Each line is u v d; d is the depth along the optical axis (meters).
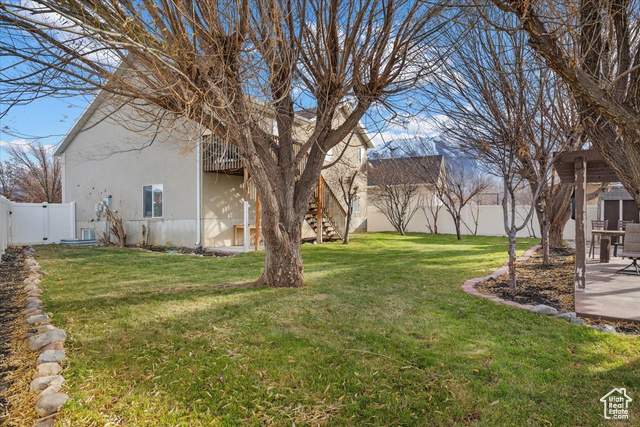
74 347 3.15
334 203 14.70
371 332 3.51
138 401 2.34
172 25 3.00
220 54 3.36
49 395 2.34
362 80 4.80
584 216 5.28
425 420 2.17
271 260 5.50
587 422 2.13
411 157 15.91
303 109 5.53
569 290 5.38
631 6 3.46
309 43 4.60
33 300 4.68
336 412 2.25
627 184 2.94
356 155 18.78
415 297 4.83
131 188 13.34
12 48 2.70
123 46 2.63
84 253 9.87
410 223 19.80
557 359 2.93
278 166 5.39
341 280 5.98
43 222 13.73
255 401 2.36
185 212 11.80
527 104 5.38
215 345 3.20
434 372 2.72
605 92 2.55
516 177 7.82
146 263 8.03
